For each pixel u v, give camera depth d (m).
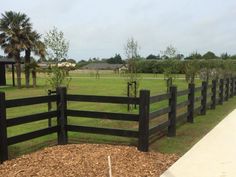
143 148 7.08
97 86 32.69
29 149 7.43
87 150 6.86
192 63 30.14
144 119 7.07
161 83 36.47
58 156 6.40
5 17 34.41
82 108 15.46
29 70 34.03
